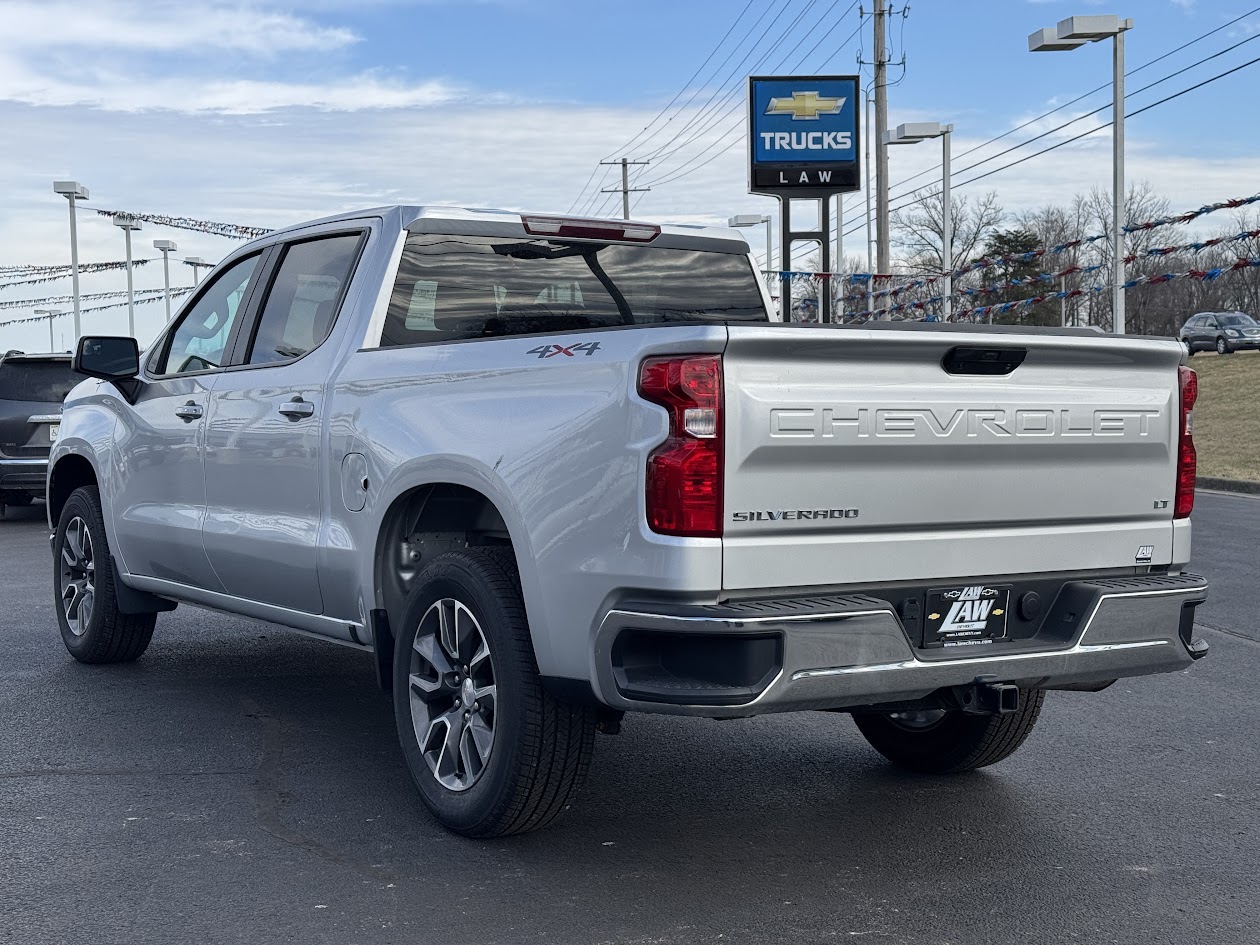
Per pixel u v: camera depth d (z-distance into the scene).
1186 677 7.16
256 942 3.68
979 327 4.06
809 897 4.04
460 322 5.37
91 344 6.49
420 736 4.67
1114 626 4.23
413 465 4.60
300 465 5.32
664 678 3.77
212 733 5.89
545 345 4.23
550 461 4.05
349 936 3.72
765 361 3.74
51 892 4.04
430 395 4.66
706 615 3.62
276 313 5.79
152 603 6.98
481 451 4.30
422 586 4.61
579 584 3.94
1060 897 4.05
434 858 4.35
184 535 6.12
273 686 6.84
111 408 6.87
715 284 6.05
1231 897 4.06
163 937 3.71
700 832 4.64
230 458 5.79
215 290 6.32
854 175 26.06
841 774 5.39
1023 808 4.94
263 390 5.61
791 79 25.91
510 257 5.52
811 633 3.70
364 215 5.47
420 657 4.68
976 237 74.06
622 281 5.80
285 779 5.21
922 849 4.48
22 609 9.21
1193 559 11.59
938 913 3.91
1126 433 4.35
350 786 5.13
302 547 5.27
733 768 5.46
